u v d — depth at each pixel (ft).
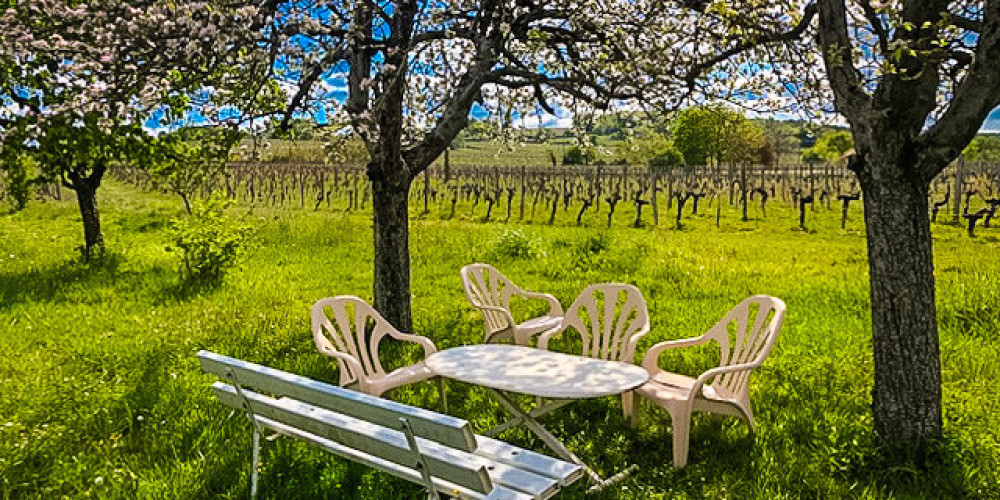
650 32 20.74
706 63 18.92
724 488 12.76
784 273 36.91
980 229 65.46
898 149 12.80
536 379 13.84
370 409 9.09
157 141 35.32
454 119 22.97
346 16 17.78
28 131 16.84
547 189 96.37
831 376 18.29
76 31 16.21
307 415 10.63
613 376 14.01
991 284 25.80
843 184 113.80
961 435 13.82
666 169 104.68
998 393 16.79
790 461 13.56
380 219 23.08
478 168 114.52
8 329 24.11
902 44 10.91
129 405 15.97
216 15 16.02
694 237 59.93
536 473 10.28
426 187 90.17
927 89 12.36
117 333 24.13
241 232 34.81
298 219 59.93
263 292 31.83
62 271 35.58
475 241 47.32
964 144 12.42
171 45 15.67
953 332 22.20
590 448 14.79
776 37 17.29
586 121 22.97
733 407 14.10
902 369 13.23
